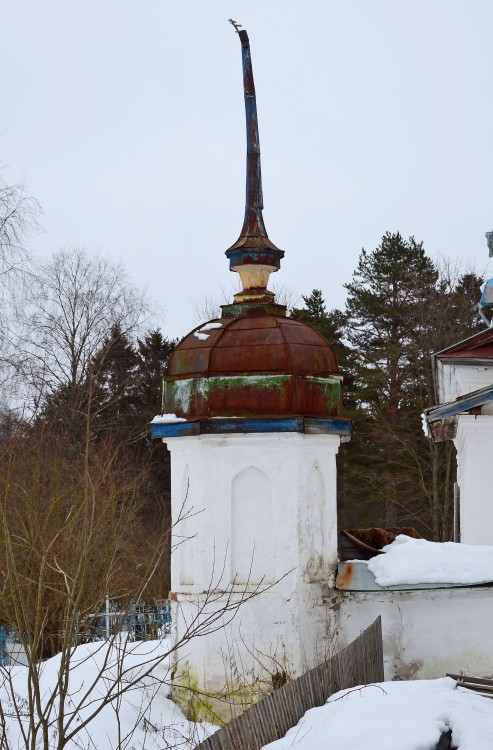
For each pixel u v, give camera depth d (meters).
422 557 10.47
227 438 10.22
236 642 10.09
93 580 10.62
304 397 10.22
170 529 9.26
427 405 36.84
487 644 10.45
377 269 42.62
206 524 10.25
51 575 10.32
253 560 10.20
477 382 15.58
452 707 8.00
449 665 10.45
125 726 9.39
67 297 34.22
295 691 8.20
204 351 10.34
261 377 10.18
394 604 10.49
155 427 10.52
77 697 10.13
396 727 7.35
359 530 11.68
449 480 35.50
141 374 39.06
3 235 24.06
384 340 41.38
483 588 10.42
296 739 7.50
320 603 10.41
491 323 17.41
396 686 9.00
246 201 11.10
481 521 14.13
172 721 9.80
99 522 8.85
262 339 10.30
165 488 35.00
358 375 39.06
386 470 37.34
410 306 40.56
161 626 14.13
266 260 10.89
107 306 34.88
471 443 14.16
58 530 8.12
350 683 9.12
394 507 37.88
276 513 10.19
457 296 39.56
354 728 7.45
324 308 44.00
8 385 25.98
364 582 10.38
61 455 17.14
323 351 10.49
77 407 27.53
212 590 10.14
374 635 10.00
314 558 10.40
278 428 10.08
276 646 10.05
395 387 38.88
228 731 7.13
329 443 10.57
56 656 11.92
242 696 9.99
